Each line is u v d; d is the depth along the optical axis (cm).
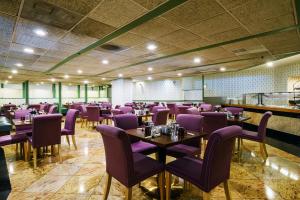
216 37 387
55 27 327
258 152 405
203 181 174
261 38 394
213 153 167
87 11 269
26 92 1279
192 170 195
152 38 392
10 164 336
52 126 334
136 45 442
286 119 496
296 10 269
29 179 275
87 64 687
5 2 242
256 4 252
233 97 962
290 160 353
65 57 571
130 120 340
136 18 293
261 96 716
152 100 1355
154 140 220
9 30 340
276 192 236
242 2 247
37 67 748
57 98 1423
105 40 406
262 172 297
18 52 504
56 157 373
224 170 191
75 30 342
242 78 935
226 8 263
